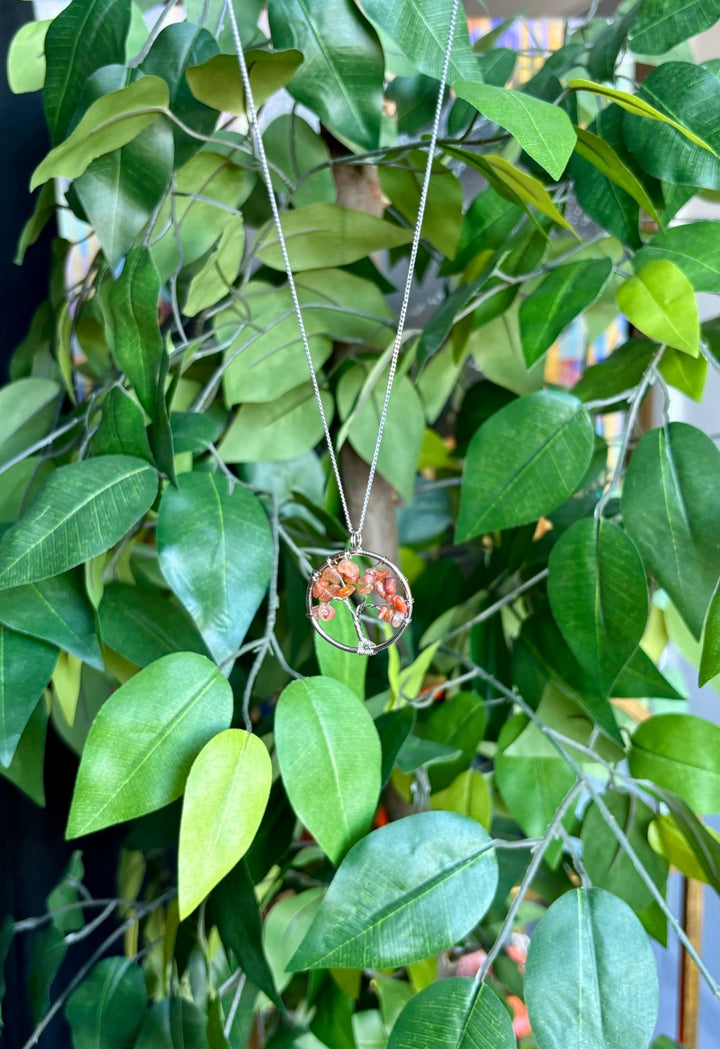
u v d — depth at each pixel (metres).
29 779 0.53
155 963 0.62
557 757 0.56
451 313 0.52
